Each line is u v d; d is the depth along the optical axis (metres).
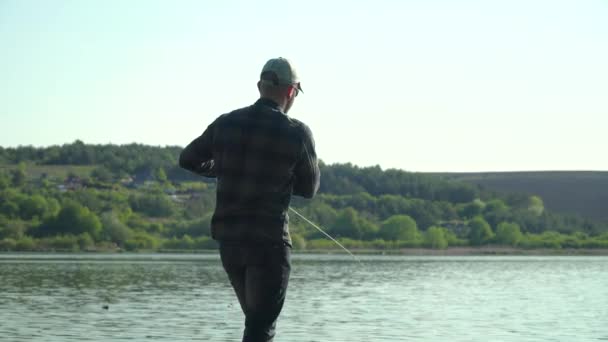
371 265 185.25
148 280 109.50
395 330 49.94
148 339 44.31
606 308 69.56
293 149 14.74
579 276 138.50
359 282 109.56
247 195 14.56
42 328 49.06
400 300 76.19
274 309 14.73
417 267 175.25
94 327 49.84
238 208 14.59
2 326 49.91
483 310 66.31
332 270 152.38
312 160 14.98
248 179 14.61
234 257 14.64
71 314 58.09
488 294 88.12
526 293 91.06
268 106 15.05
